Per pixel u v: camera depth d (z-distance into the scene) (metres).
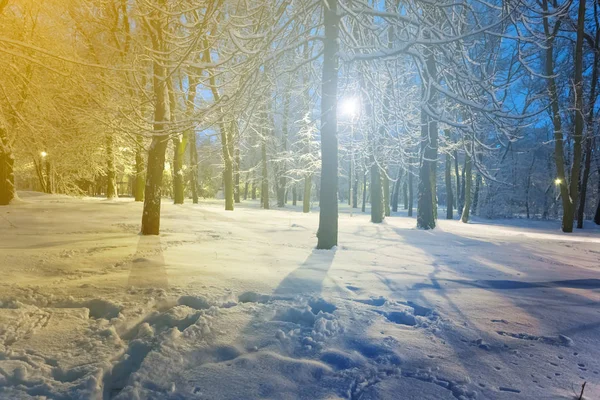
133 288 4.77
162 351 3.14
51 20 10.66
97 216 14.31
